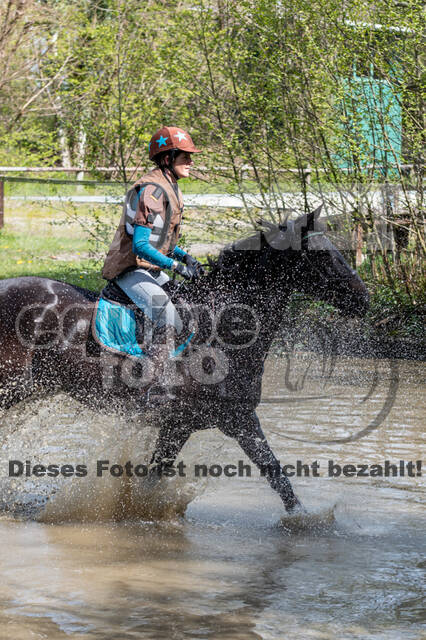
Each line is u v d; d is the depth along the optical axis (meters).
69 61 25.00
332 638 3.88
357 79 11.79
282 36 12.17
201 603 4.29
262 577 4.71
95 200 21.28
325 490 6.37
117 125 15.62
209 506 6.12
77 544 5.24
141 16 19.28
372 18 11.45
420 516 5.89
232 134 12.96
